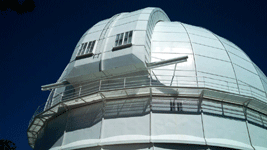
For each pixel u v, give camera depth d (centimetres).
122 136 1636
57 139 1916
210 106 1759
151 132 1606
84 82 1997
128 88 1697
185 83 1838
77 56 2034
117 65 1842
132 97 1791
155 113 1684
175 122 1656
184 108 1720
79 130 1809
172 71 1894
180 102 1744
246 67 2225
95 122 1770
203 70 1948
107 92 1753
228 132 1691
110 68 1853
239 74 2081
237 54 2331
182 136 1593
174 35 2248
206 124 1669
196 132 1628
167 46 2103
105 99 1817
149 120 1659
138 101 1761
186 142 1552
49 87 2062
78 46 2177
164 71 1891
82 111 1902
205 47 2177
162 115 1680
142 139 1579
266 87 2228
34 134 2530
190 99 1762
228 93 1734
